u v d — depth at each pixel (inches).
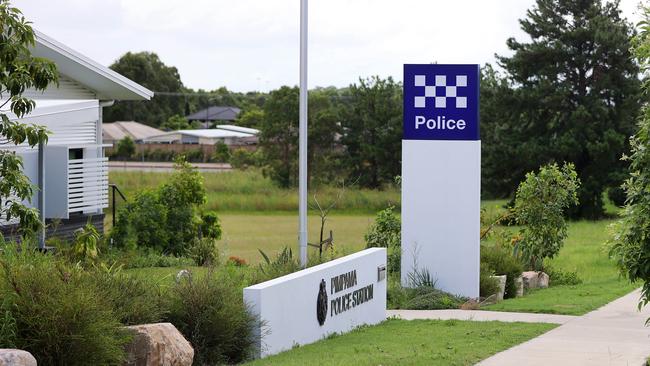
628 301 731.4
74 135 990.4
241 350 478.6
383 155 2311.8
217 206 1967.3
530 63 2145.7
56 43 931.3
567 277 932.0
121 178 2042.3
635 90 2068.2
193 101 4544.8
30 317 377.7
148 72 4183.1
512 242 959.0
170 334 415.2
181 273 537.3
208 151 3090.6
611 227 458.3
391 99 2358.5
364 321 617.6
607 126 2100.1
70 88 999.6
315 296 544.7
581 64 2112.5
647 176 446.3
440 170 772.0
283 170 2273.6
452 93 768.3
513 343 522.9
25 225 480.4
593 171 2108.8
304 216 664.4
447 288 771.4
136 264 858.8
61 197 890.1
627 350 500.4
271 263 685.3
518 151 2105.1
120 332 402.9
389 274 832.3
